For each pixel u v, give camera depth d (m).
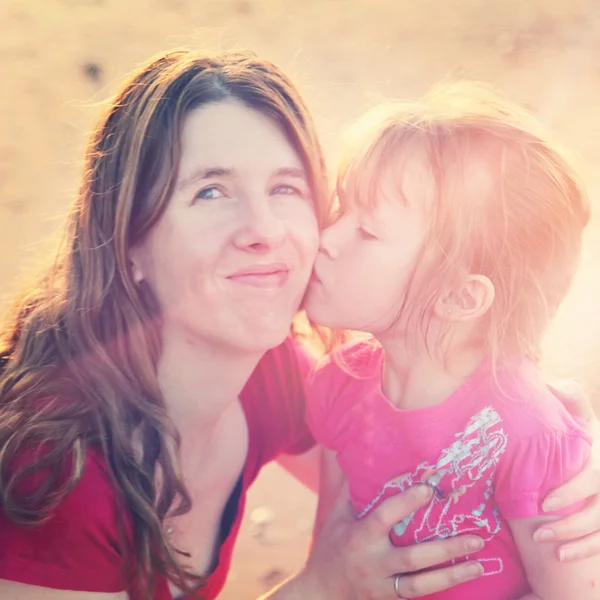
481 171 1.56
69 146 3.29
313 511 2.41
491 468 1.57
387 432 1.69
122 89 1.56
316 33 3.87
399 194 1.56
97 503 1.48
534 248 1.61
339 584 1.67
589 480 1.53
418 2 4.15
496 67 3.68
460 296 1.58
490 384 1.59
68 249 1.61
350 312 1.62
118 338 1.56
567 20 4.02
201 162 1.49
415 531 1.64
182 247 1.50
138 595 1.55
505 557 1.61
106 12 4.13
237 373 1.63
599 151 3.12
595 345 2.51
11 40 3.93
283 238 1.52
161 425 1.56
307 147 1.60
